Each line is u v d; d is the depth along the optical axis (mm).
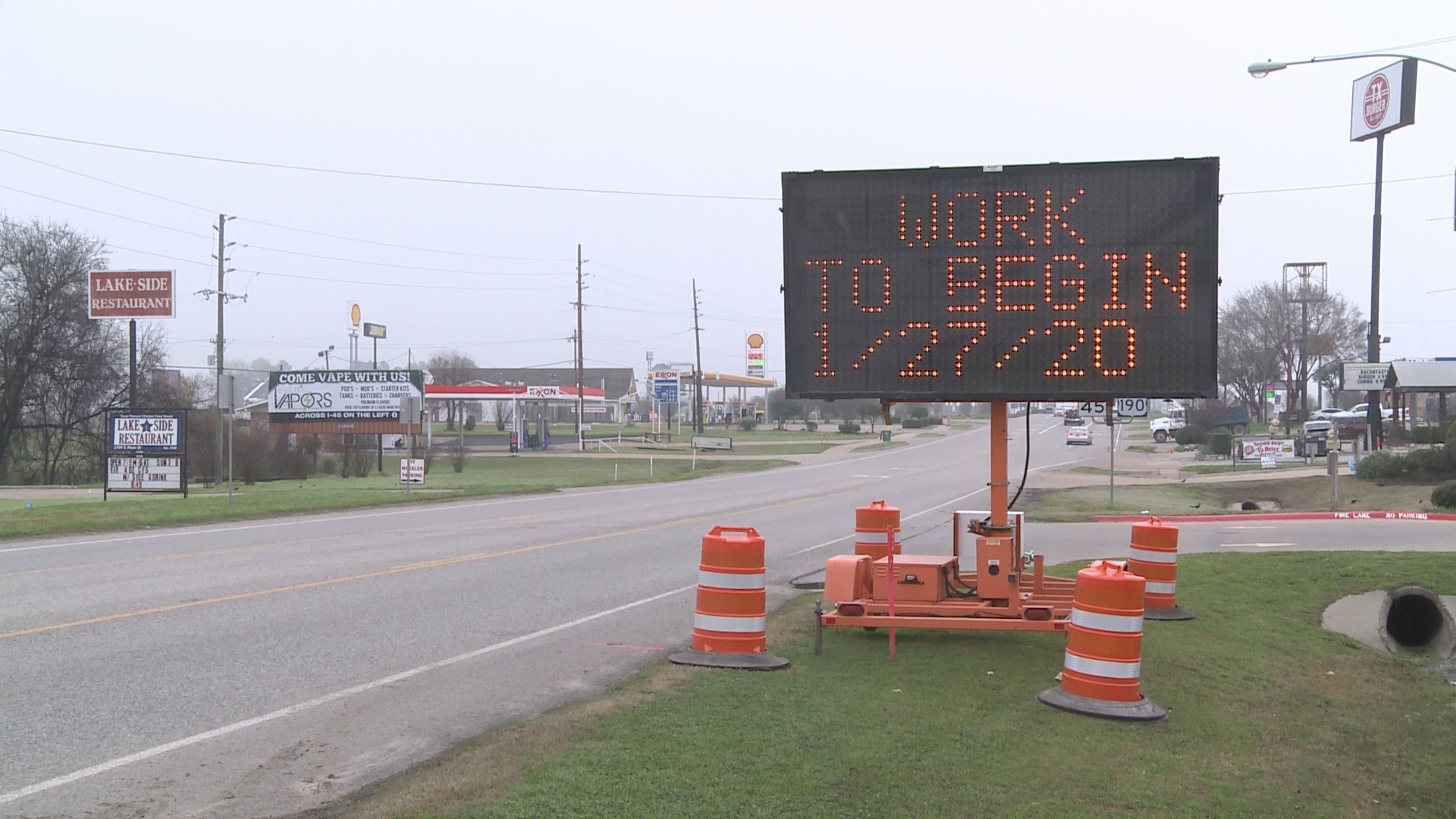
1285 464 41656
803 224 8906
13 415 46156
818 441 79750
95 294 35531
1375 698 8586
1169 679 8195
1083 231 8578
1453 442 29000
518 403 67750
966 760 5969
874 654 8820
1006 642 9367
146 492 26984
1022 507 27359
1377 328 38562
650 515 24031
